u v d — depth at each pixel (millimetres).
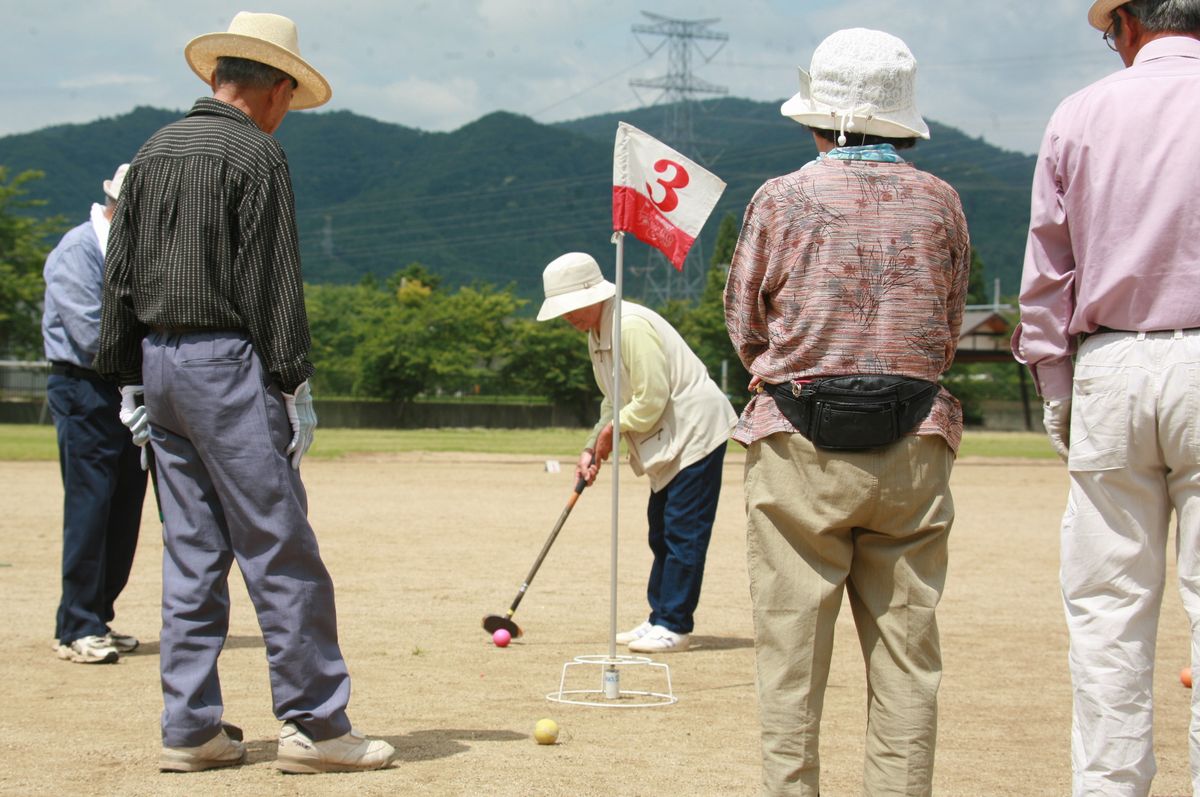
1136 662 3064
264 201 3744
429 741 4336
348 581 8297
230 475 3746
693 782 3861
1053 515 14125
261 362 3770
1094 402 3068
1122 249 3010
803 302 3082
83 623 5680
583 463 6363
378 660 5797
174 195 3762
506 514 13000
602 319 6246
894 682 3119
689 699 5113
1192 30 3127
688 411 6168
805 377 3084
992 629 6879
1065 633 6766
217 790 3674
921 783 3086
